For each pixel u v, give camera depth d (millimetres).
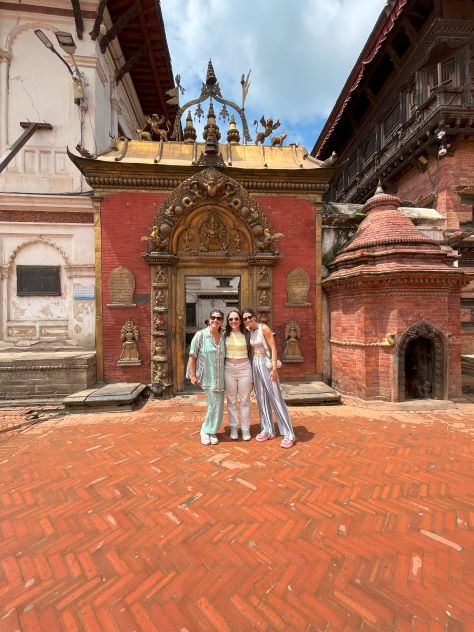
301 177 7605
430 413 6023
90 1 8648
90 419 5793
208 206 7270
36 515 3021
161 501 3215
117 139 7883
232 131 8656
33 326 8008
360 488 3422
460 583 2211
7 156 7758
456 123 10891
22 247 7961
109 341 7305
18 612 2043
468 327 11898
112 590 2197
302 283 7707
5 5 8414
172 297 7375
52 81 8625
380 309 6508
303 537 2684
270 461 4051
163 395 7160
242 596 2137
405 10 11617
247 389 4715
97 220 7270
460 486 3461
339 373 7352
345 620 1958
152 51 10953
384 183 14852
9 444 4688
